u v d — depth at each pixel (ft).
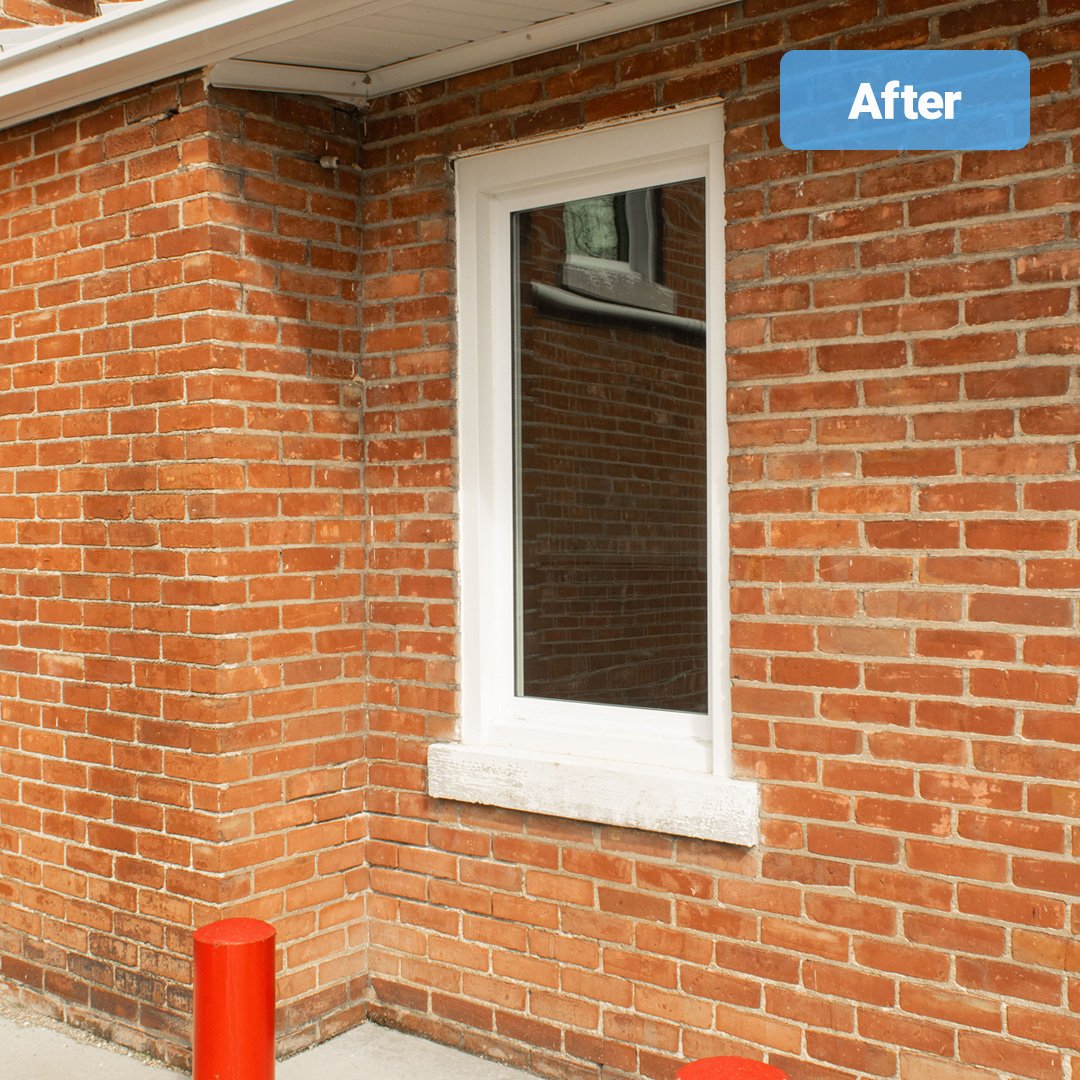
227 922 12.10
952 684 10.84
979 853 10.73
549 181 13.71
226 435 13.64
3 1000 16.20
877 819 11.27
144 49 13.03
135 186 14.21
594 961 13.21
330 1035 14.73
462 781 14.07
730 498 12.06
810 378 11.55
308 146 14.40
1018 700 10.50
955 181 10.74
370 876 15.15
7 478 15.93
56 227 15.11
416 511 14.58
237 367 13.73
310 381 14.44
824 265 11.44
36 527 15.57
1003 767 10.59
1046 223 10.30
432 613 14.48
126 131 14.28
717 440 12.45
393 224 14.65
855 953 11.44
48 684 15.53
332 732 14.75
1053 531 10.32
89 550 14.92
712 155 12.38
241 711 13.82
